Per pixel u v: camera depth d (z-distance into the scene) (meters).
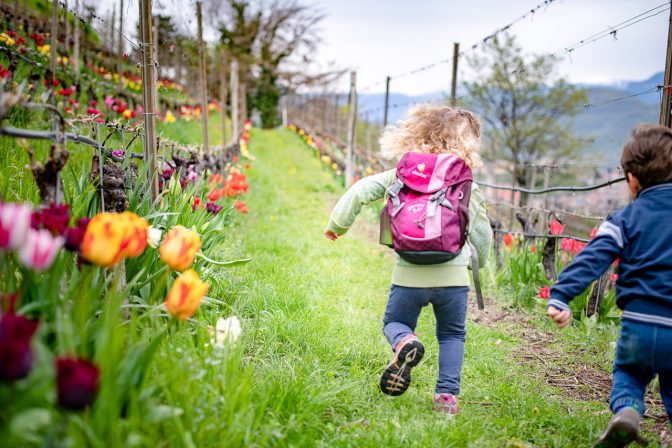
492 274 5.47
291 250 5.98
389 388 2.53
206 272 3.38
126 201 2.75
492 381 3.24
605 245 2.17
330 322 3.79
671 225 2.08
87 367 1.29
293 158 18.45
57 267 1.85
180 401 1.88
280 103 33.56
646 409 3.02
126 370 1.74
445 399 2.62
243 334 3.17
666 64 3.67
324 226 8.00
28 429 1.43
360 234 8.01
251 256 5.27
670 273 2.03
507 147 25.16
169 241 2.12
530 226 5.68
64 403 1.28
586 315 4.41
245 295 3.88
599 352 3.87
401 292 2.64
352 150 12.28
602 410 2.96
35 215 1.79
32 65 7.15
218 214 3.96
